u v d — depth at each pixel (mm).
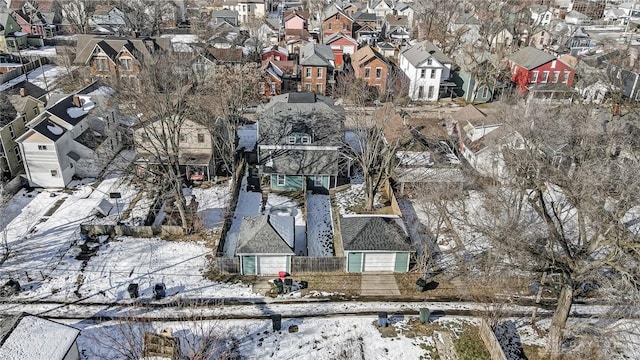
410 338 28734
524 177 29344
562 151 35594
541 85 63594
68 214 40562
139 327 26953
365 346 28078
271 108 48062
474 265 35000
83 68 68750
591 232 35281
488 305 29891
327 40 83188
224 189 45375
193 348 27125
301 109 47031
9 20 91500
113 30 100500
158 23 105250
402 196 44188
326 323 29844
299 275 34094
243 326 29359
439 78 69438
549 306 31562
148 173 44375
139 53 68812
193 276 33719
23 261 34656
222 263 33875
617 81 58281
